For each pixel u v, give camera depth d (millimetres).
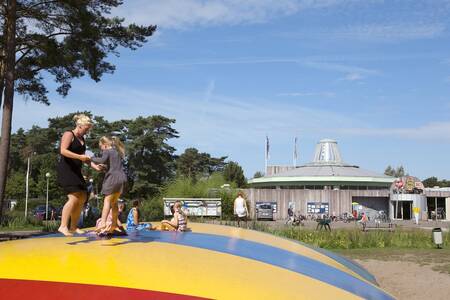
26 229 27781
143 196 68312
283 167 73938
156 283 4484
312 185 61375
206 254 5980
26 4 22828
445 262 17266
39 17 22938
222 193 39062
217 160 112000
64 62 24750
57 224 28344
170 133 73812
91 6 24000
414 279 14383
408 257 18578
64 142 6191
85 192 6621
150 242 6363
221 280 4797
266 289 4789
